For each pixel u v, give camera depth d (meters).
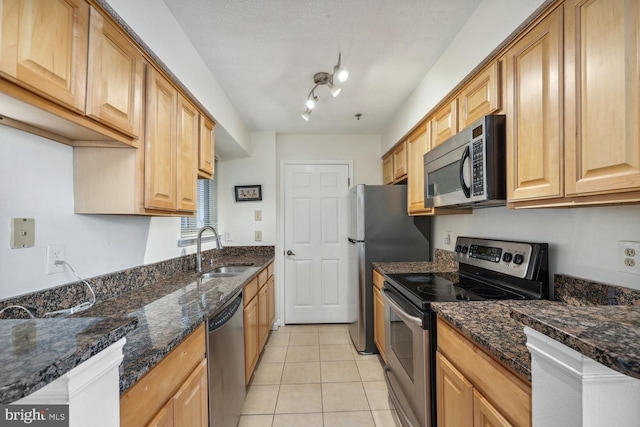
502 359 0.82
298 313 3.51
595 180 0.90
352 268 3.00
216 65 1.93
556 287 1.35
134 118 1.24
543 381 0.62
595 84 0.90
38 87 0.80
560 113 1.03
